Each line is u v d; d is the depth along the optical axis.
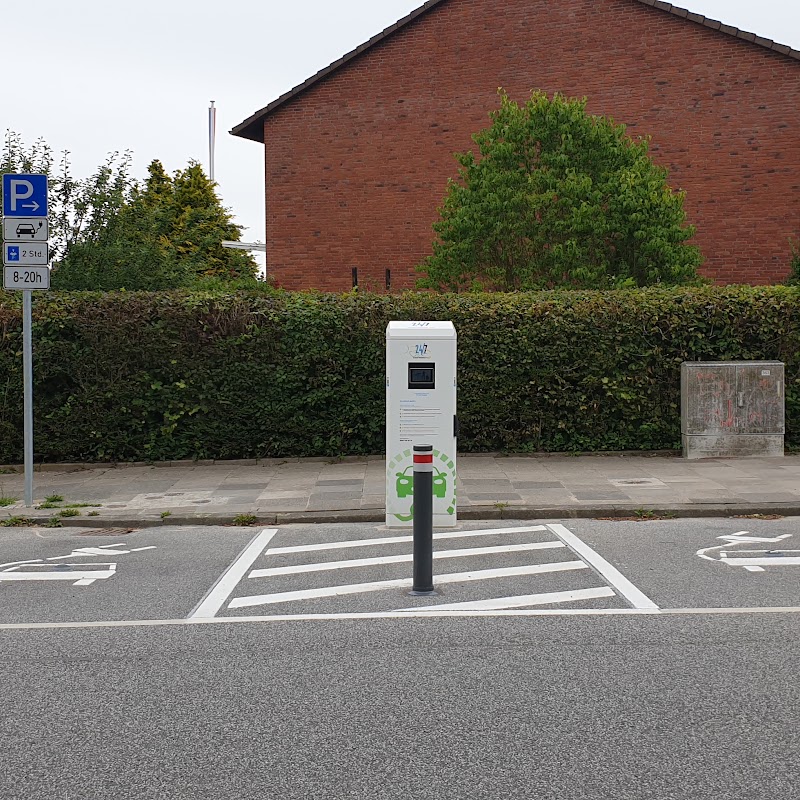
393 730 4.47
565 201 18.11
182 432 14.32
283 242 25.44
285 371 14.23
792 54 21.98
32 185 11.16
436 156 24.50
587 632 6.03
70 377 14.27
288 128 25.42
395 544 9.11
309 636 6.05
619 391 14.13
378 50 24.88
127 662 5.58
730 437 13.84
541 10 23.86
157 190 41.44
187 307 14.19
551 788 3.87
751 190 22.55
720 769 4.02
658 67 23.09
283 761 4.16
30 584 7.65
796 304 14.16
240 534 9.82
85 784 3.97
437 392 9.80
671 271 17.89
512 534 9.45
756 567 7.84
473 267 19.17
